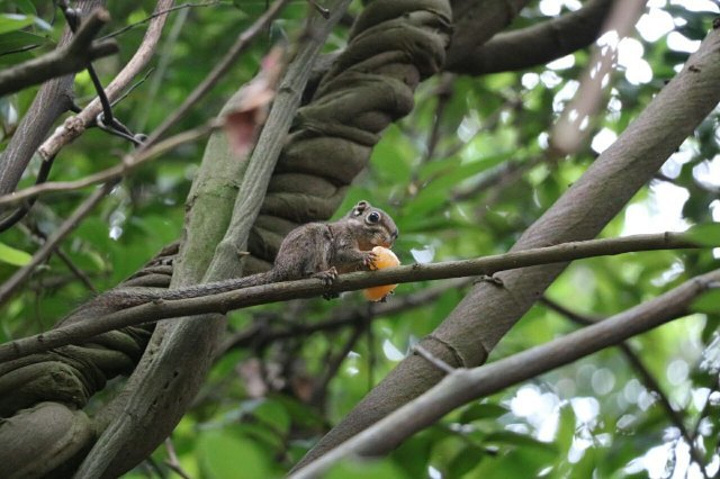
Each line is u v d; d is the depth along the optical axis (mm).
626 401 21375
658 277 16312
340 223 10844
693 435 10305
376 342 17641
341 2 10023
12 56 9250
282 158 10016
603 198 9016
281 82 9836
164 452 12297
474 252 16797
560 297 21578
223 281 8820
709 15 12938
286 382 15648
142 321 7617
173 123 5879
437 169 12352
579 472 10844
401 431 5445
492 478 9883
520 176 17094
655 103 9500
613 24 8445
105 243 12414
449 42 11180
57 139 7969
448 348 8594
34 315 13156
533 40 12805
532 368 5762
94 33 5652
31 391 8141
